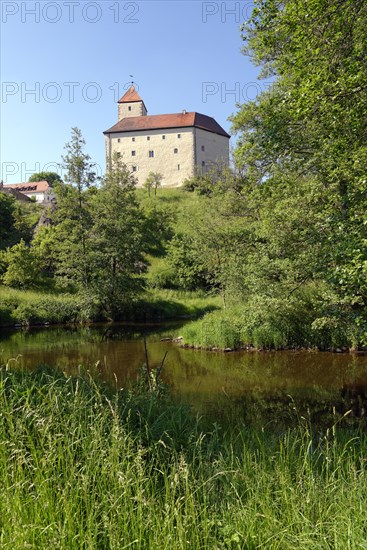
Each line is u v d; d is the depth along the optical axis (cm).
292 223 1198
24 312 2398
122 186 3117
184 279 3325
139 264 3531
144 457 414
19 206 4578
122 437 376
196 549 284
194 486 349
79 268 2723
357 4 656
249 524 309
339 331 1352
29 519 269
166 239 4091
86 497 283
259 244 1408
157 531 281
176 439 479
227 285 1919
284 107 745
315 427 696
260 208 1491
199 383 1037
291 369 1188
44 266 3306
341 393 932
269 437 577
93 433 361
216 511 330
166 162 7269
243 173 2341
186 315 2755
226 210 2259
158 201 5303
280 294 1339
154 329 2197
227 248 1988
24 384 458
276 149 886
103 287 2661
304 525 312
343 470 410
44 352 1505
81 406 410
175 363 1298
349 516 318
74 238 2755
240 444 524
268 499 338
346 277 640
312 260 1079
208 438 551
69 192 2891
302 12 682
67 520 266
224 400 879
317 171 1077
